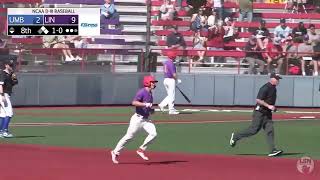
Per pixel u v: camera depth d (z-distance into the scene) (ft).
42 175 166.81
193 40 428.56
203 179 162.61
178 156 207.21
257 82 394.11
